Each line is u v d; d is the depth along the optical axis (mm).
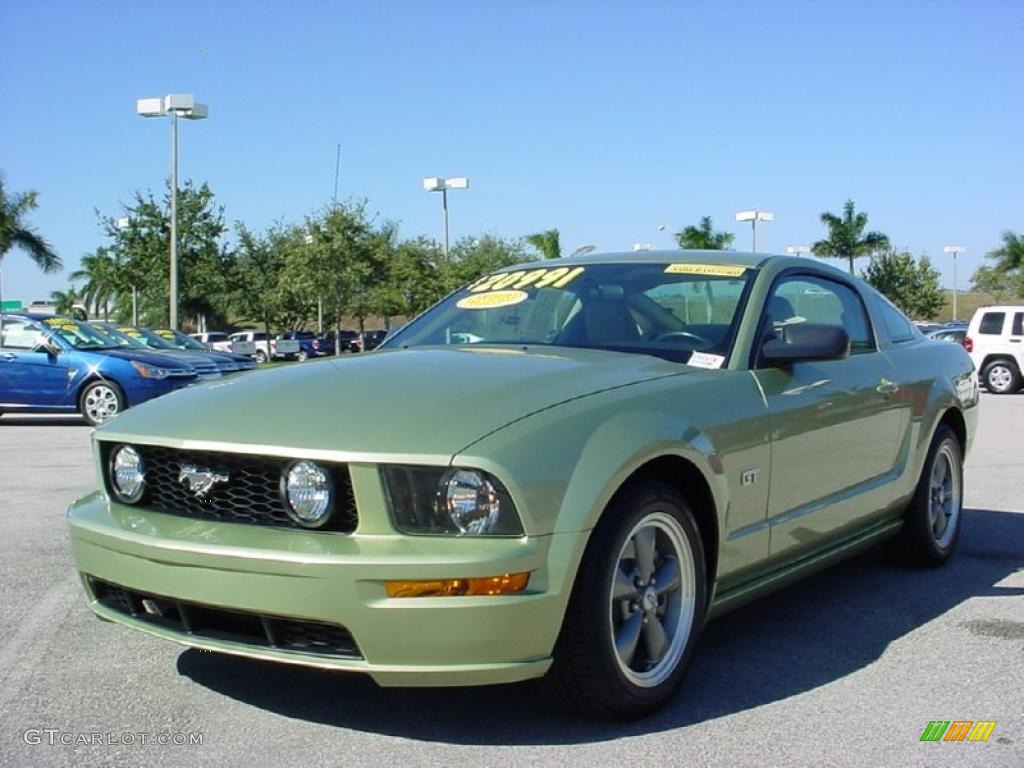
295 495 3143
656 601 3537
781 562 4250
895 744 3318
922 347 5660
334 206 40000
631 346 4230
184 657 4109
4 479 8836
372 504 3078
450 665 3014
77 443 11938
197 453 3332
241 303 41562
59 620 4605
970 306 79000
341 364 3967
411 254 44031
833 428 4457
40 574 5426
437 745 3279
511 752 3229
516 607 3004
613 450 3273
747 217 36000
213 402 3588
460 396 3373
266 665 4012
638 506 3367
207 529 3256
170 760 3174
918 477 5352
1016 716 3568
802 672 4008
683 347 4168
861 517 4805
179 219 35375
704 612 3723
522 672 3074
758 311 4301
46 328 14352
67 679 3867
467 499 3025
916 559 5582
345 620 3000
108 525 3426
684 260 4742
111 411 14109
